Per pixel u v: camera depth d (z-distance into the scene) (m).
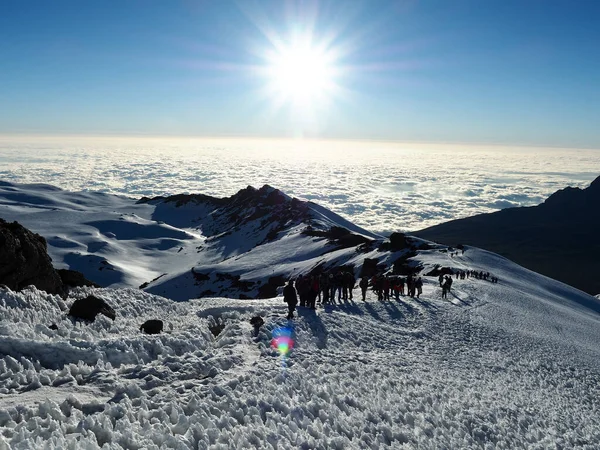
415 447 9.59
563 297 62.50
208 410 9.02
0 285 17.19
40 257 20.78
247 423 8.59
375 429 9.88
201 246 182.62
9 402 8.53
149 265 164.12
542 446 11.82
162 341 13.70
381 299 31.00
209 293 94.25
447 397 13.65
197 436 7.89
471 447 10.35
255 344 15.34
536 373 21.19
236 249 163.50
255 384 10.76
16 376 9.78
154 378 10.57
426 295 37.78
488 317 32.59
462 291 42.09
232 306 23.41
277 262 100.06
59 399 8.88
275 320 18.91
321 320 20.59
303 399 10.59
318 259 85.81
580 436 13.41
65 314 16.78
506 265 70.88
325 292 26.78
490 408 13.60
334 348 17.22
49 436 7.23
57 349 11.37
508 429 12.26
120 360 11.96
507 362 21.86
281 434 8.58
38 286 20.16
